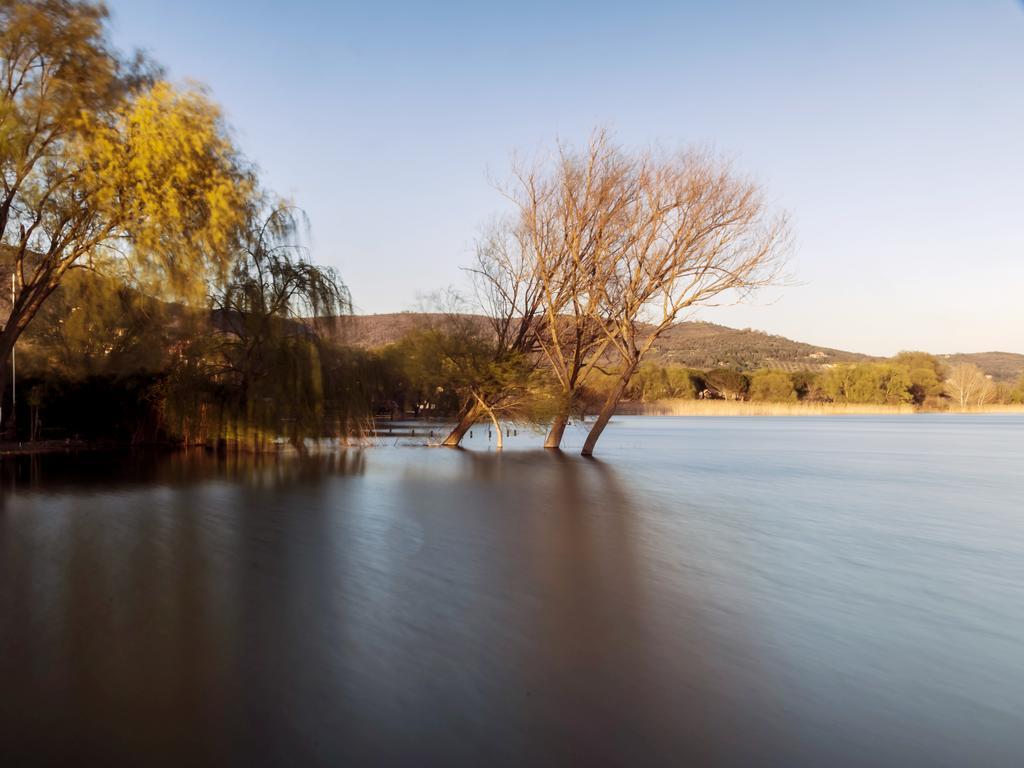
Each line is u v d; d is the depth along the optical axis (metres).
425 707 4.81
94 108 21.59
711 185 27.45
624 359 30.11
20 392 30.38
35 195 21.67
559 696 5.04
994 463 26.08
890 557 10.09
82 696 4.91
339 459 26.00
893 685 5.38
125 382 31.06
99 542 10.38
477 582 8.30
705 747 4.31
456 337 31.48
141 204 22.31
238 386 29.81
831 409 81.19
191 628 6.44
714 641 6.32
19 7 19.36
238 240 27.38
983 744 4.41
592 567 9.16
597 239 29.06
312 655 5.78
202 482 18.31
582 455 28.92
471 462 25.14
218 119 24.80
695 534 11.62
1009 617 7.23
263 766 3.98
